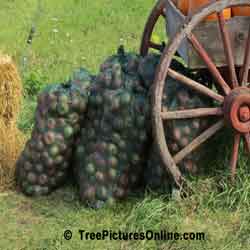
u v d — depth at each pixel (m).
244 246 8.22
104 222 8.74
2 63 9.58
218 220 8.62
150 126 8.93
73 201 9.29
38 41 15.55
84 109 9.20
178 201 8.77
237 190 8.81
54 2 18.17
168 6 9.57
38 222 8.84
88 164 9.11
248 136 8.78
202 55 8.61
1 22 16.75
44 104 9.20
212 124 8.93
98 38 15.99
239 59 8.83
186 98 8.81
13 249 8.32
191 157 8.91
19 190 9.56
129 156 9.03
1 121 9.83
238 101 8.63
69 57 14.70
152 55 9.34
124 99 8.87
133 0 18.52
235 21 8.68
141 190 9.30
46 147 9.19
